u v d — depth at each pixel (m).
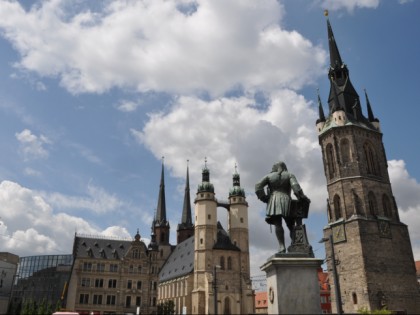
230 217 124.81
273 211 15.65
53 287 139.38
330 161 82.12
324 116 88.19
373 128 83.88
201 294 110.38
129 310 114.75
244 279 114.25
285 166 16.78
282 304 13.97
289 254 14.69
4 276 109.94
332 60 91.12
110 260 118.31
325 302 105.44
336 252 74.44
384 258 70.94
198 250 115.75
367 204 74.62
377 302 67.00
